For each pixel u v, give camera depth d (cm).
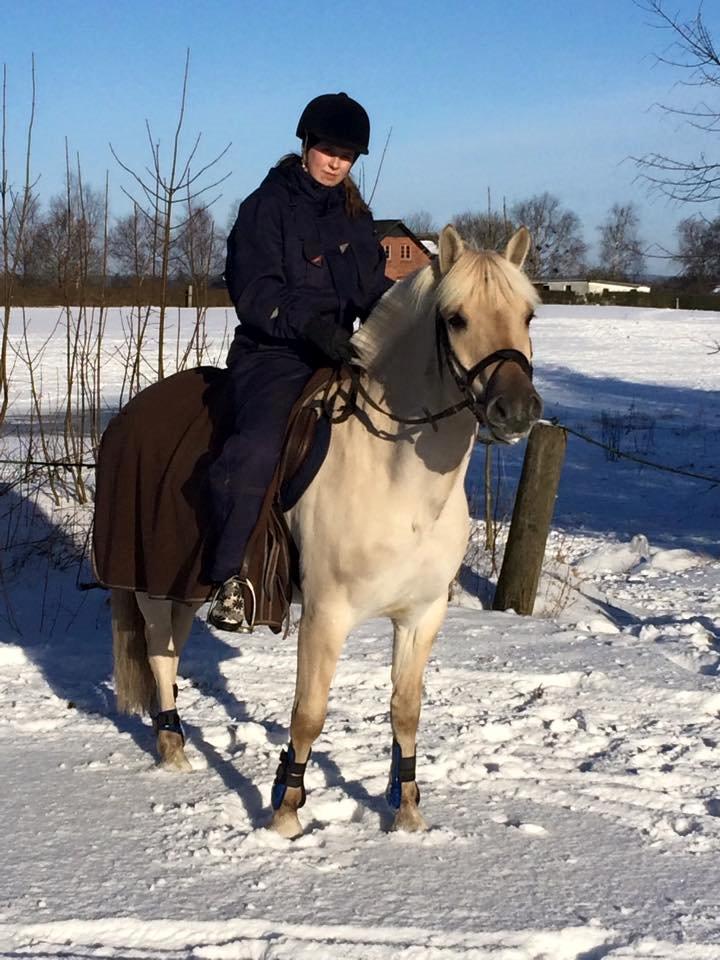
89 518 963
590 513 1285
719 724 582
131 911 372
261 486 429
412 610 434
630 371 2856
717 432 1950
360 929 366
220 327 3269
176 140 923
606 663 672
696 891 403
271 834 432
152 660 519
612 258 6344
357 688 621
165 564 471
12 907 372
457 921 375
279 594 440
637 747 546
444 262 384
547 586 915
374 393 415
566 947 363
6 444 1260
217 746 538
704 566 1041
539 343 3519
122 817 451
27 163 927
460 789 491
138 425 506
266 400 438
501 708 599
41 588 821
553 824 458
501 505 1171
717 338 3716
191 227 991
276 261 448
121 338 2862
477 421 405
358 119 447
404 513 408
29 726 556
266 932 364
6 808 456
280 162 460
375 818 457
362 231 466
